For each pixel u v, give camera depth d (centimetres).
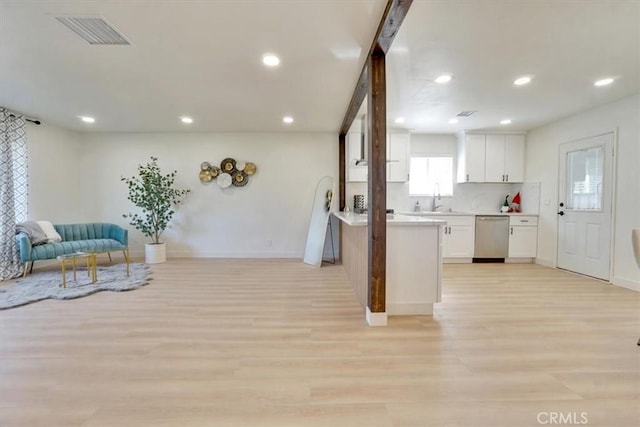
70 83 342
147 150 586
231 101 402
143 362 209
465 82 338
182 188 589
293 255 596
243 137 589
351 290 379
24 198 468
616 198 404
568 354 220
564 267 488
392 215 390
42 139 509
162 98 391
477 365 206
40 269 481
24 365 205
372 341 241
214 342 239
